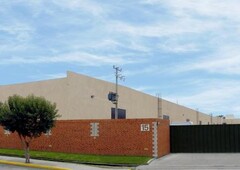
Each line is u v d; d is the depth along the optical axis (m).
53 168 25.91
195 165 27.34
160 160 30.20
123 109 60.88
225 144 34.50
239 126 34.41
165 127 34.03
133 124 32.12
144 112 68.06
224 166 26.62
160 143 32.12
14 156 32.16
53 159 30.36
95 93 53.31
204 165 27.25
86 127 33.50
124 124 32.41
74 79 49.12
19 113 28.23
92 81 52.84
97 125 33.16
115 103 56.00
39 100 28.78
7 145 36.09
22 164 27.53
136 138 31.91
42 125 28.55
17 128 28.45
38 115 28.38
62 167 26.16
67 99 47.75
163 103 75.06
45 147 34.47
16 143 35.69
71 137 33.84
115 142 32.50
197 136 35.03
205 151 34.75
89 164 28.91
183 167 26.64
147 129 31.64
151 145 31.34
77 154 32.62
